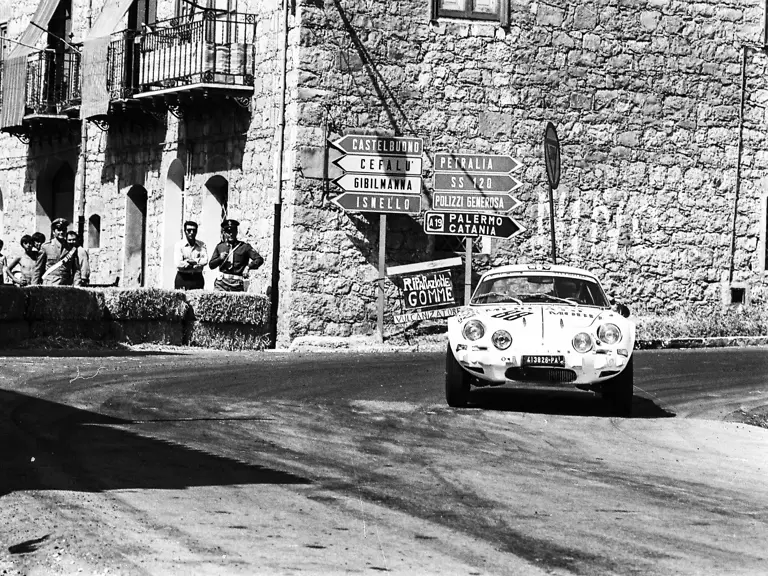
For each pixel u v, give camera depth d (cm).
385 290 2236
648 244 2439
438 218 2234
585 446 1051
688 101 2470
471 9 2319
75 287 1828
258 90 2300
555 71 2375
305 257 2208
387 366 1634
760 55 2520
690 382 1575
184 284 2116
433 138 2298
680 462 992
